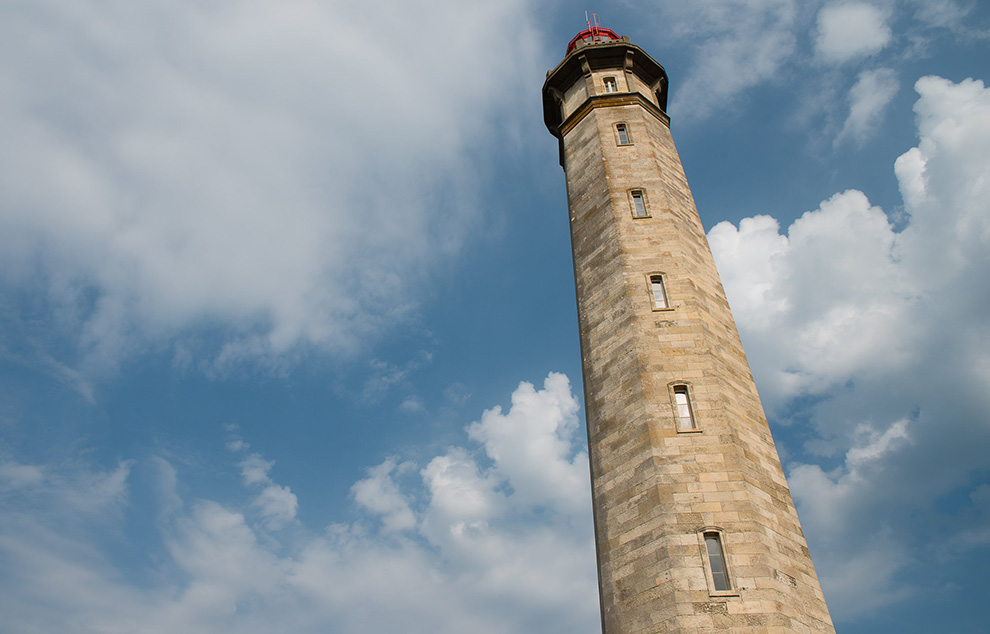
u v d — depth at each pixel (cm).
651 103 4438
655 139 4191
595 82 4525
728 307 3538
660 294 3353
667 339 3148
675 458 2755
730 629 2325
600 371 3219
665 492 2658
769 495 2783
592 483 2972
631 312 3256
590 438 3092
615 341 3241
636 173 3922
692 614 2356
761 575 2455
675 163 4181
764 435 3050
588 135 4231
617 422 2991
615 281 3441
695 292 3347
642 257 3484
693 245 3672
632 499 2739
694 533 2548
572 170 4191
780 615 2380
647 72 4709
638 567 2569
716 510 2608
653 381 3002
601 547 2761
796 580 2577
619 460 2884
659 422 2862
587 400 3222
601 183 3909
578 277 3678
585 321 3466
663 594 2439
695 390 2970
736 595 2402
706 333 3189
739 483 2686
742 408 3041
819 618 2553
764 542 2550
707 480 2692
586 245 3744
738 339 3406
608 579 2648
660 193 3812
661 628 2381
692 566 2462
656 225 3641
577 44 5022
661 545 2541
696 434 2830
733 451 2780
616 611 2553
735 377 3156
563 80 4706
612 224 3659
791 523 2788
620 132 4197
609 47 4581
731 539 2536
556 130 4978
